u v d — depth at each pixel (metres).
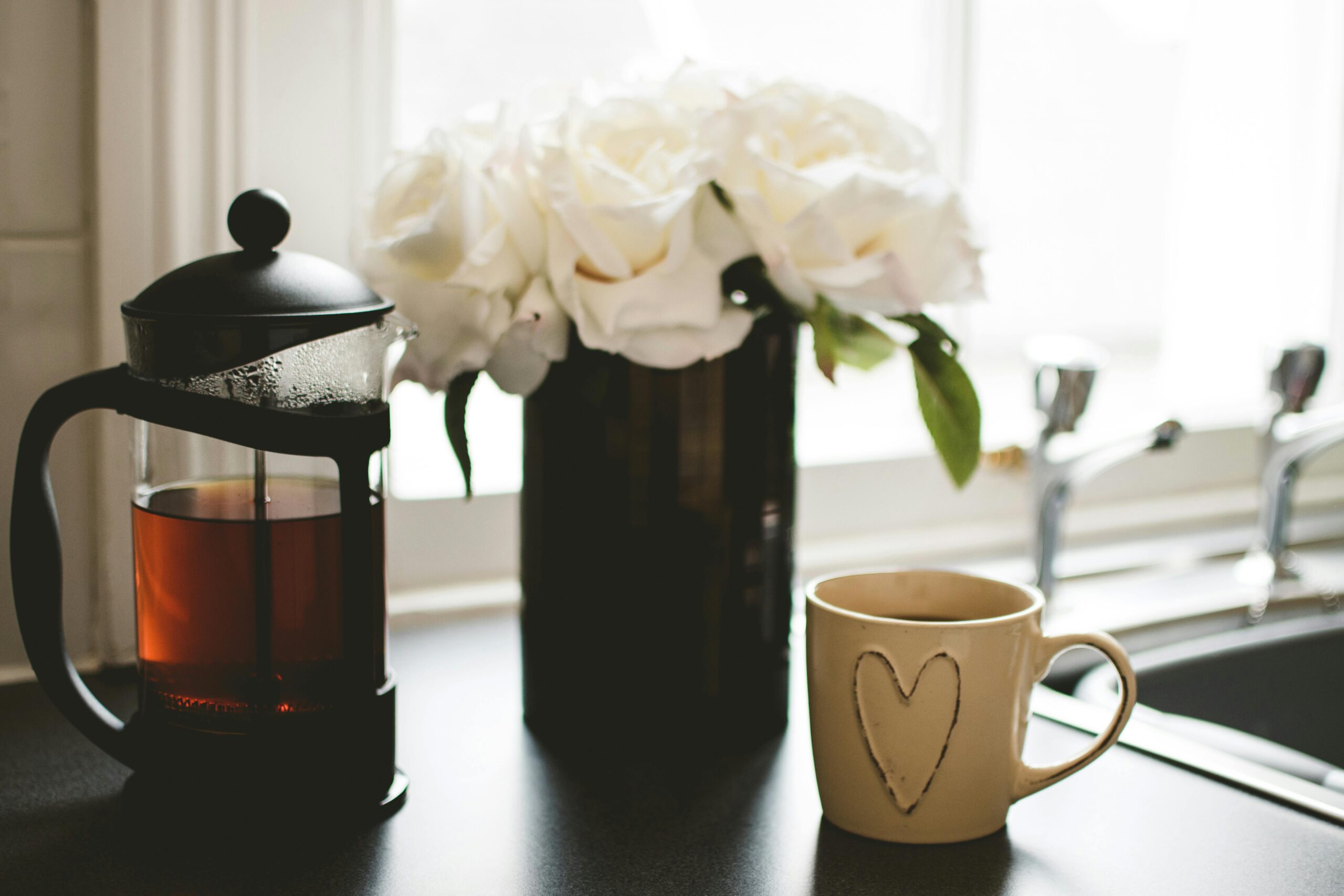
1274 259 1.35
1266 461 1.17
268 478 0.57
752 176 0.56
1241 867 0.55
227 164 0.78
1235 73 1.29
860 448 1.13
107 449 0.77
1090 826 0.59
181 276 0.52
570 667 0.65
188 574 0.53
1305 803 0.61
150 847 0.55
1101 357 1.01
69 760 0.64
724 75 0.61
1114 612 1.05
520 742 0.67
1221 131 1.30
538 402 0.63
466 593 0.92
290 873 0.53
